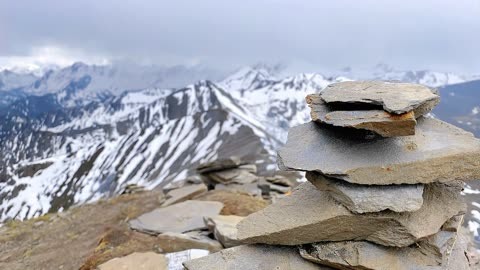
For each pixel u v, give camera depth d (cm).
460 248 761
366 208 620
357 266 661
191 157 11194
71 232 1623
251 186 2084
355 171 618
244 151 9131
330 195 685
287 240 709
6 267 1321
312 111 700
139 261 1039
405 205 609
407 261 661
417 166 612
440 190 715
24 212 12631
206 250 1095
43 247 1480
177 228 1349
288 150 701
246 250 759
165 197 1928
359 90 669
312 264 715
